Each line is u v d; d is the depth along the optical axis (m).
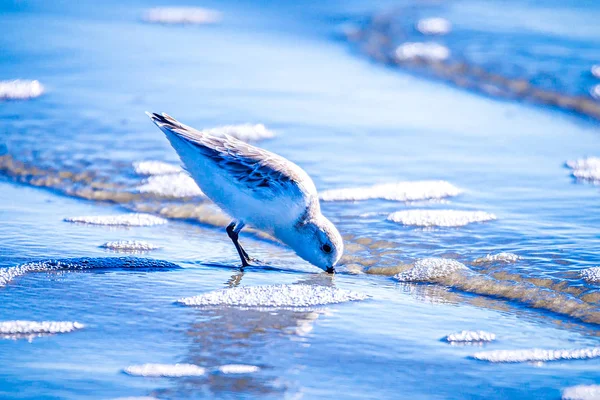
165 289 9.75
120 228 12.23
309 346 8.21
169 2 33.44
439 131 17.70
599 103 20.20
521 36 26.20
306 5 33.66
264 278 10.36
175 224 12.62
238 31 28.91
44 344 8.06
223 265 10.85
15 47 24.66
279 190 10.40
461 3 32.06
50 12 30.33
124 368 7.58
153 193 13.77
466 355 8.04
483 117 19.11
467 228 12.11
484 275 10.32
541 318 9.06
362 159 15.55
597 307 9.24
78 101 19.25
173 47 25.81
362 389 7.30
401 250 11.30
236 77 22.14
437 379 7.51
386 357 7.97
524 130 18.05
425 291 9.97
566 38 25.53
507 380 7.49
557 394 7.22
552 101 20.50
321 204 13.21
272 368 7.68
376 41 27.25
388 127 17.88
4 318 8.65
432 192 13.73
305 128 17.53
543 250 11.07
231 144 10.74
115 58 23.92
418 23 28.86
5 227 11.93
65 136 16.61
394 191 13.73
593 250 10.99
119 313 8.91
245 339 8.34
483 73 22.84
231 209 10.77
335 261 10.53
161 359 7.79
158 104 19.17
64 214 12.72
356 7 33.00
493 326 8.81
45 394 7.05
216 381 7.39
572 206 13.08
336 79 22.42
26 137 16.47
